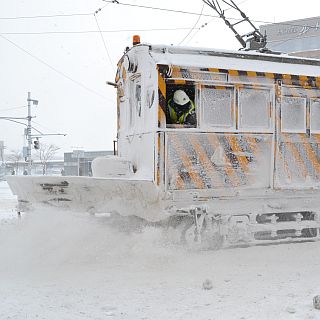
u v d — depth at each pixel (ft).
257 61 27.25
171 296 18.17
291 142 27.27
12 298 18.03
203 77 25.34
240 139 26.09
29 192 26.81
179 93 24.99
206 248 25.77
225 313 16.03
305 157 27.66
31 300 17.78
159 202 23.88
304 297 17.62
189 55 25.71
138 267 22.72
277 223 27.27
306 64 28.73
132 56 27.17
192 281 20.35
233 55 26.73
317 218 28.12
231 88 26.05
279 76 26.91
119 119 31.78
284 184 27.02
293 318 15.35
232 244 26.14
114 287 19.56
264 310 16.22
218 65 25.71
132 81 28.84
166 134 24.48
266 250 25.95
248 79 26.27
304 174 27.61
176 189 24.63
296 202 27.76
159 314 16.08
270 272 21.83
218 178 25.61
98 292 18.84
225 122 25.91
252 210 26.63
